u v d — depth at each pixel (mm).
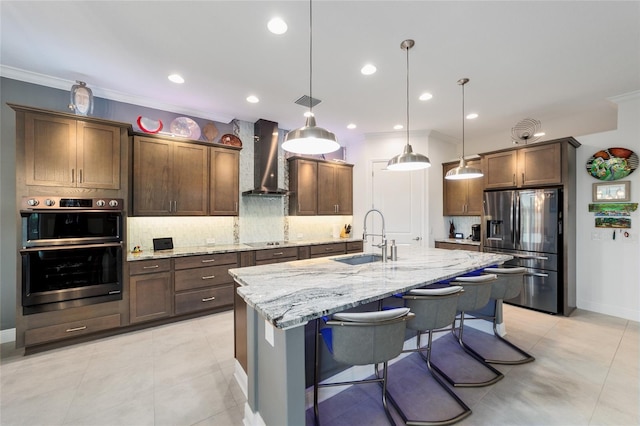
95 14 2002
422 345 2740
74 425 1706
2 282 2803
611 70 2764
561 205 3521
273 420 1478
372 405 1910
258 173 4375
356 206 5316
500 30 2176
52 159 2660
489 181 4172
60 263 2664
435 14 2002
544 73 2842
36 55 2537
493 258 2807
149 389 2055
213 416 1794
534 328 3111
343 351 1494
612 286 3471
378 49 2439
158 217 3738
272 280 1939
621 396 1946
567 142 3457
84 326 2766
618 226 3410
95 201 2809
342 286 1787
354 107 3752
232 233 4320
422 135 4879
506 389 2051
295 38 2285
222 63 2668
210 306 3520
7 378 2184
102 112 3330
